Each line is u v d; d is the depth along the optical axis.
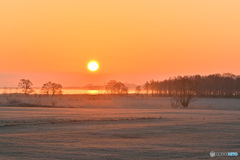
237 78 161.62
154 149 16.34
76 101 86.62
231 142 18.50
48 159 14.02
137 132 22.77
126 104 76.25
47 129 24.50
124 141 18.91
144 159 14.07
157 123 28.88
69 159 14.05
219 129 24.52
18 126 26.17
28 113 39.50
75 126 26.44
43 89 143.25
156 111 47.50
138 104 77.00
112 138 20.09
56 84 146.38
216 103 87.75
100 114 38.97
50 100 88.81
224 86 153.88
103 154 15.11
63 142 18.47
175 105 69.94
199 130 23.89
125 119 31.98
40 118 32.31
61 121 29.66
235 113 43.59
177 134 21.88
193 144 17.81
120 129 24.42
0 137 20.25
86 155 14.88
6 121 29.36
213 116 37.41
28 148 16.53
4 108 52.28
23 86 144.88
